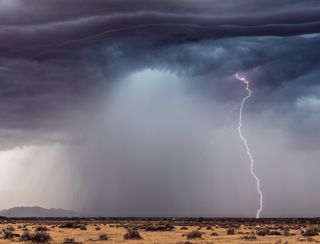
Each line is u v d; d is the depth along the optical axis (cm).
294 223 10719
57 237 4853
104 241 4262
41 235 4309
